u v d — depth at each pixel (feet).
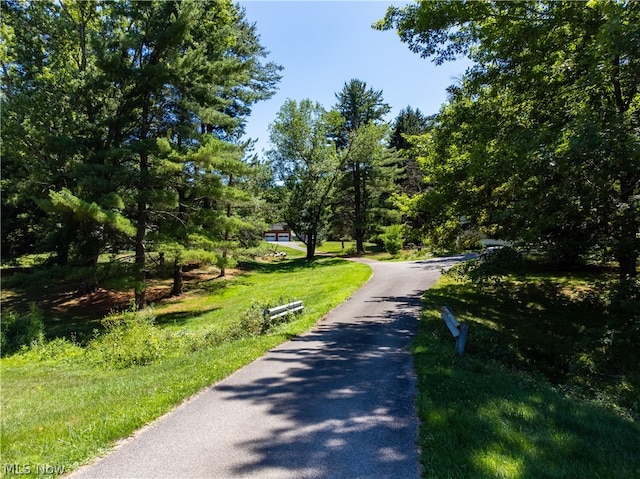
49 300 78.69
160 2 59.36
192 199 71.61
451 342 31.42
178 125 66.69
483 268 43.06
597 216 35.37
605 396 24.61
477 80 41.91
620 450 14.12
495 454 13.39
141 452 14.96
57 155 60.95
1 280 54.29
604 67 31.50
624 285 37.01
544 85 37.09
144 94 61.93
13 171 72.33
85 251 58.80
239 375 24.30
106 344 39.70
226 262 62.49
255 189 104.53
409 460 13.78
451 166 51.11
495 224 50.83
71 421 18.24
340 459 13.97
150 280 97.66
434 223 58.49
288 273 104.58
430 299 50.70
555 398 20.26
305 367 25.52
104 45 56.70
